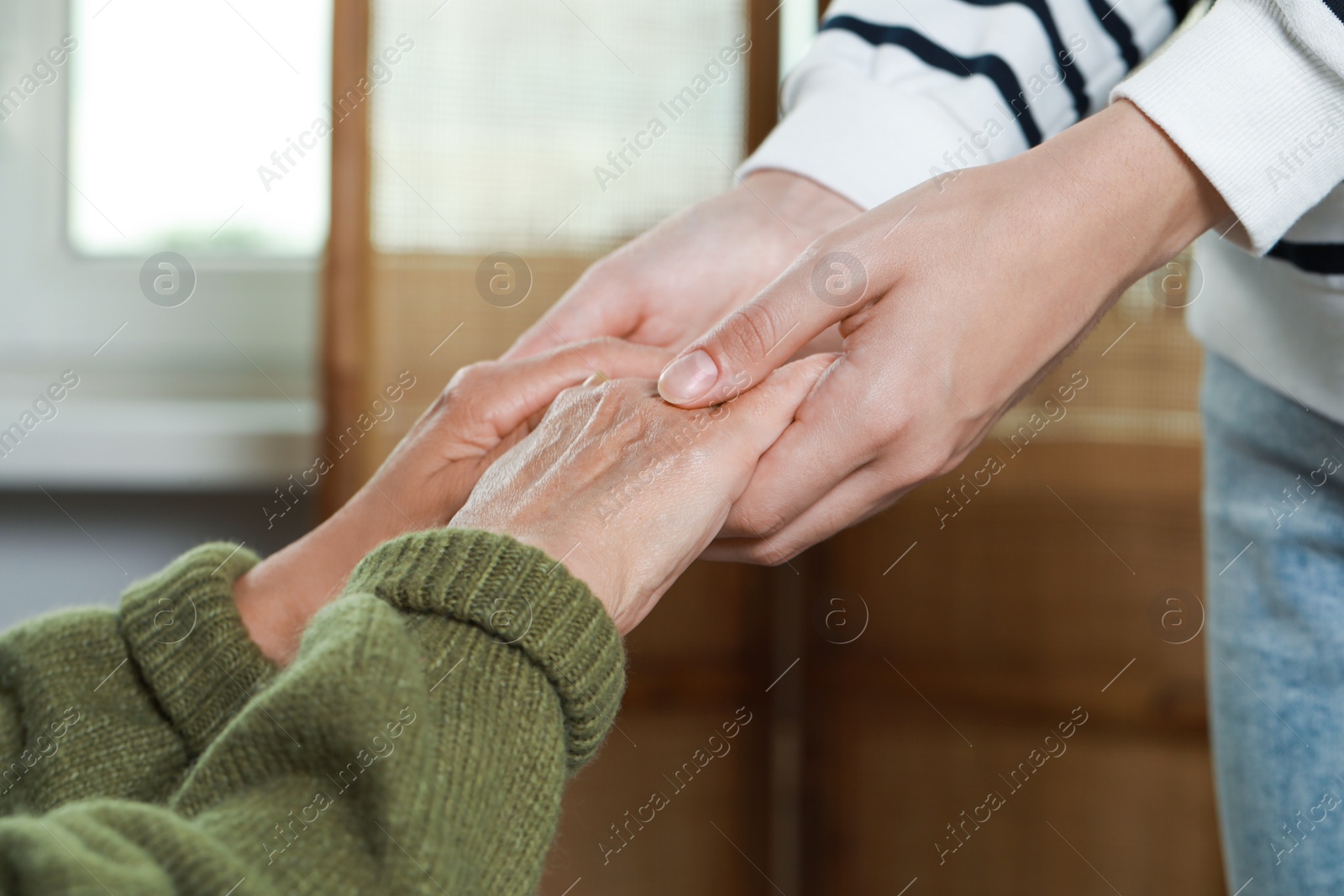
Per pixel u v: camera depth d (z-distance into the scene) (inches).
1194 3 34.2
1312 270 31.0
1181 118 28.9
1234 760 33.8
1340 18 28.0
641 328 35.3
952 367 29.8
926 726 53.5
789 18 54.2
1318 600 32.7
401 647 26.2
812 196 34.2
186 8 56.3
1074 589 51.1
